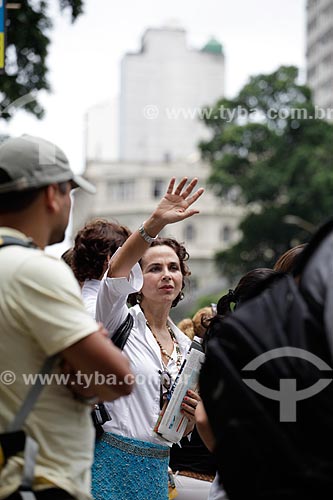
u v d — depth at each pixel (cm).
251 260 5672
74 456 338
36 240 349
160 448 507
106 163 8862
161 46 12388
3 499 329
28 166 344
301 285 334
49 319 329
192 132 11569
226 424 321
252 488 315
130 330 501
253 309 333
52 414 335
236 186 5719
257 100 5691
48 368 335
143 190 8825
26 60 1552
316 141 5656
